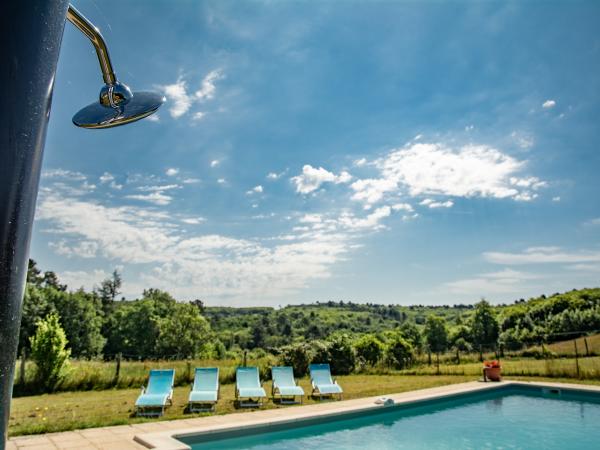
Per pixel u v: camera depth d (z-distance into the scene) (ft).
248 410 33.17
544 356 71.87
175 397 39.70
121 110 3.84
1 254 1.91
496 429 31.42
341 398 39.04
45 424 27.37
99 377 44.86
